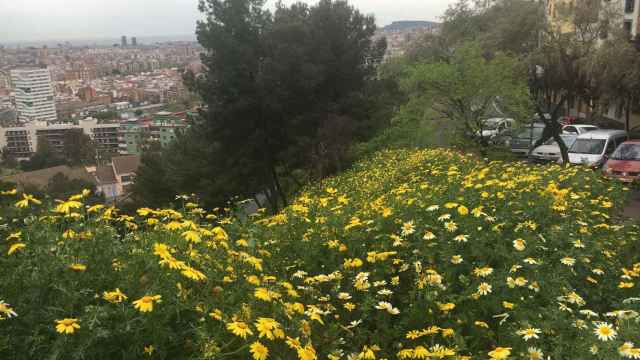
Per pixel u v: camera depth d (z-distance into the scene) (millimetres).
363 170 15156
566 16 21281
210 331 2627
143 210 4230
